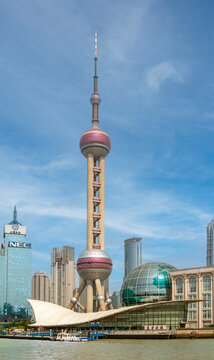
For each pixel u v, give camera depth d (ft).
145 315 637.71
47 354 354.13
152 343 460.14
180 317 636.07
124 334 563.89
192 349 375.25
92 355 334.85
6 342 552.82
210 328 576.61
